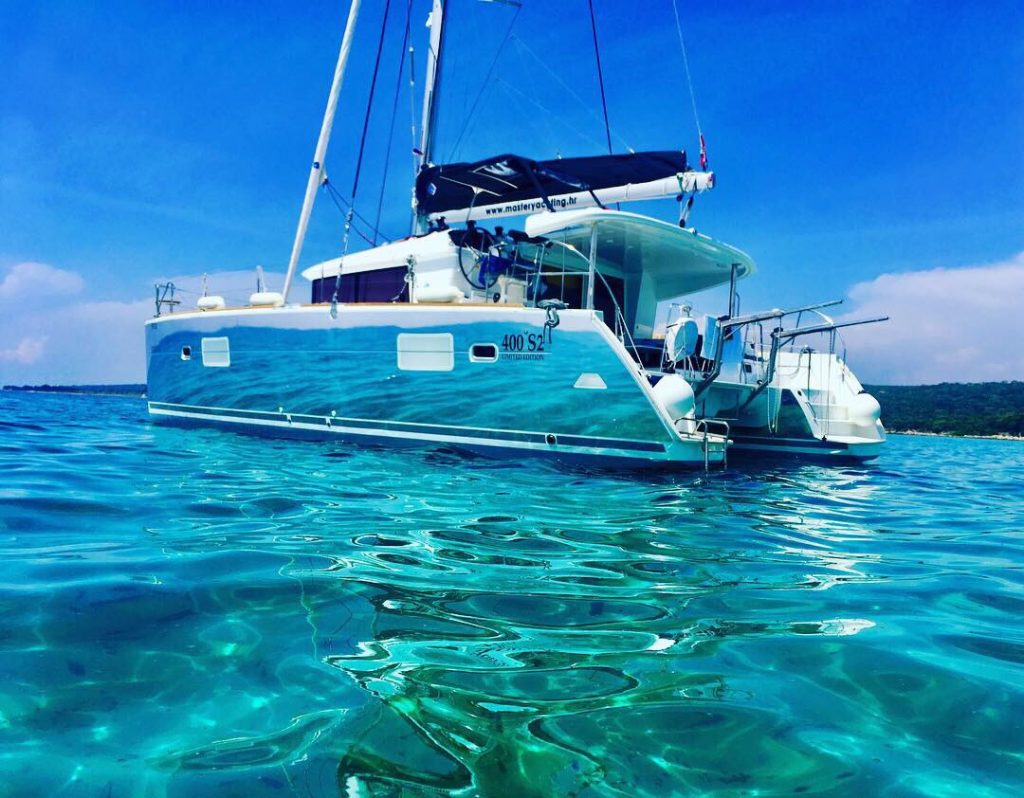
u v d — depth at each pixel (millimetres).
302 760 1382
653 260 8461
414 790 1290
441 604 2410
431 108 9734
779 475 7164
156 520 3604
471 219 8102
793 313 7246
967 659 2062
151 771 1327
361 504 4266
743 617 2422
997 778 1409
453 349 6785
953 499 6168
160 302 9781
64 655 1847
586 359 6199
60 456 6125
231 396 8531
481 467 6125
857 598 2732
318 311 7621
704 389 7266
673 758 1443
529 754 1437
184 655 1878
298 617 2211
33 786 1267
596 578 2850
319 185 8836
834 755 1479
